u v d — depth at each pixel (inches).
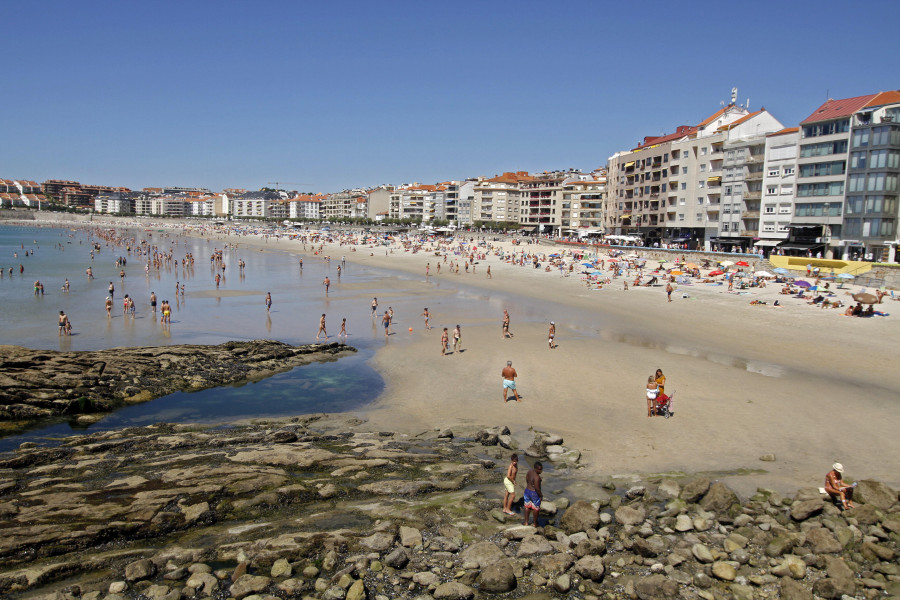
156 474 681.6
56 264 3666.3
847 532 552.7
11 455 779.4
